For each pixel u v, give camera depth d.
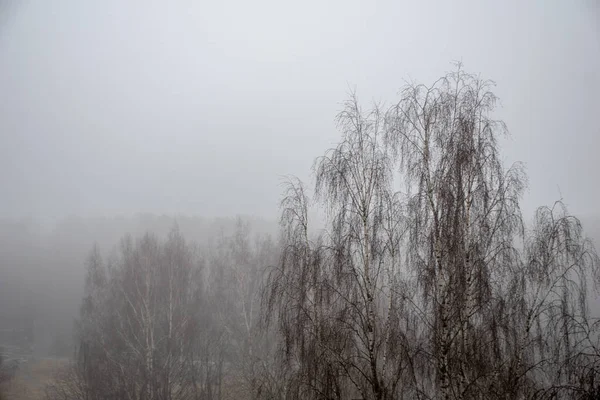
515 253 13.10
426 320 13.19
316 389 12.57
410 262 13.67
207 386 24.06
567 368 12.12
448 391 11.87
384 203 13.67
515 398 12.15
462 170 12.80
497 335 12.78
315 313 13.48
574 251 12.84
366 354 13.18
